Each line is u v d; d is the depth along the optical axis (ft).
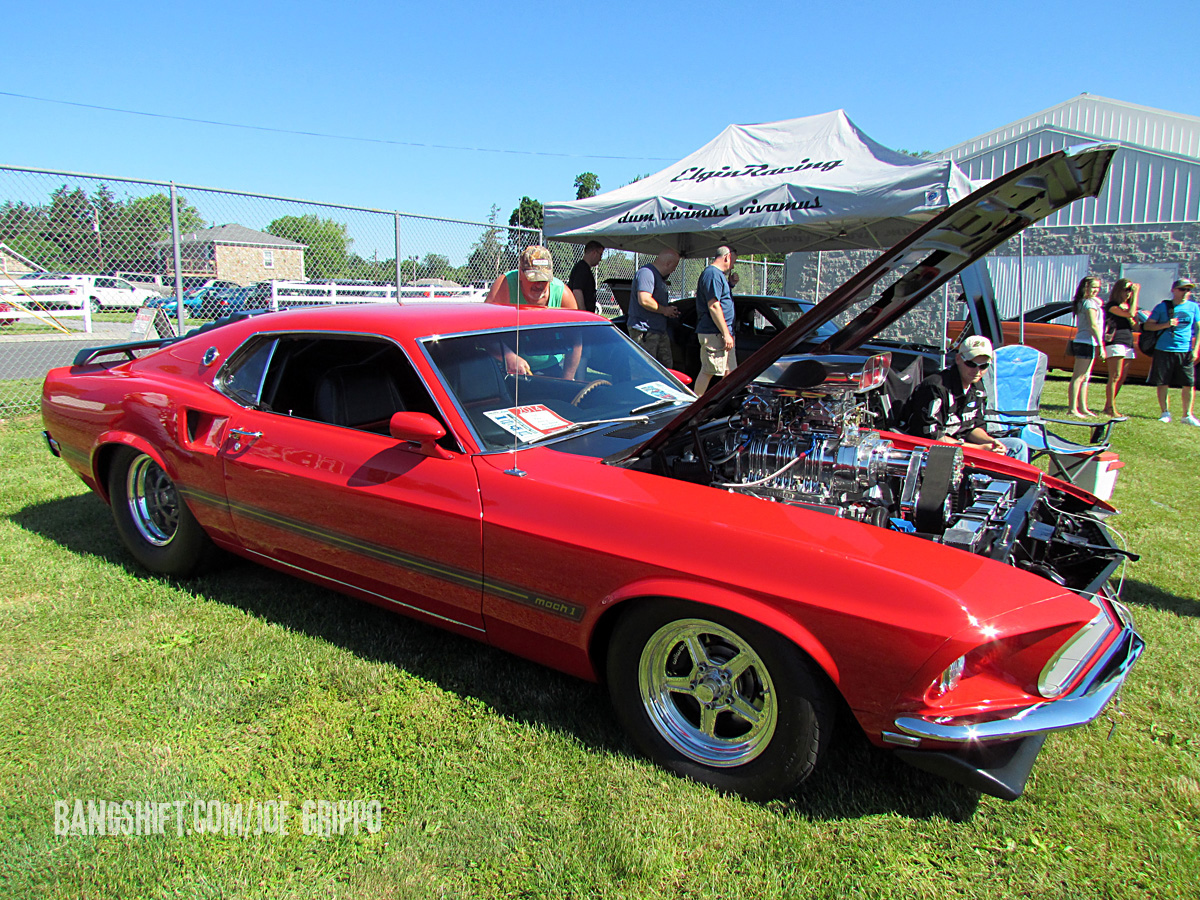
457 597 8.71
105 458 12.48
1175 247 49.55
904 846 6.74
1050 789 7.46
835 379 8.71
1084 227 52.65
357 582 9.73
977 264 20.49
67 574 12.28
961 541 7.45
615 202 28.09
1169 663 9.86
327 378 10.13
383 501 8.96
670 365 25.80
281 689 9.12
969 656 6.19
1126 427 26.43
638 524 7.41
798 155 26.43
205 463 10.80
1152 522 15.58
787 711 6.83
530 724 8.46
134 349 13.84
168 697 8.92
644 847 6.68
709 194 26.55
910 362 23.09
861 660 6.38
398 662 9.75
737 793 7.27
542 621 8.09
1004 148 62.80
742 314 29.35
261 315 11.66
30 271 38.70
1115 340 28.86
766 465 8.79
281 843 6.79
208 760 7.90
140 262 24.45
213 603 11.35
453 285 32.37
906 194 22.57
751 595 6.76
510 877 6.42
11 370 30.63
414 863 6.53
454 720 8.55
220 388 11.10
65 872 6.44
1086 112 67.15
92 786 7.46
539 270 14.58
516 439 9.02
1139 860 6.60
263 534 10.48
